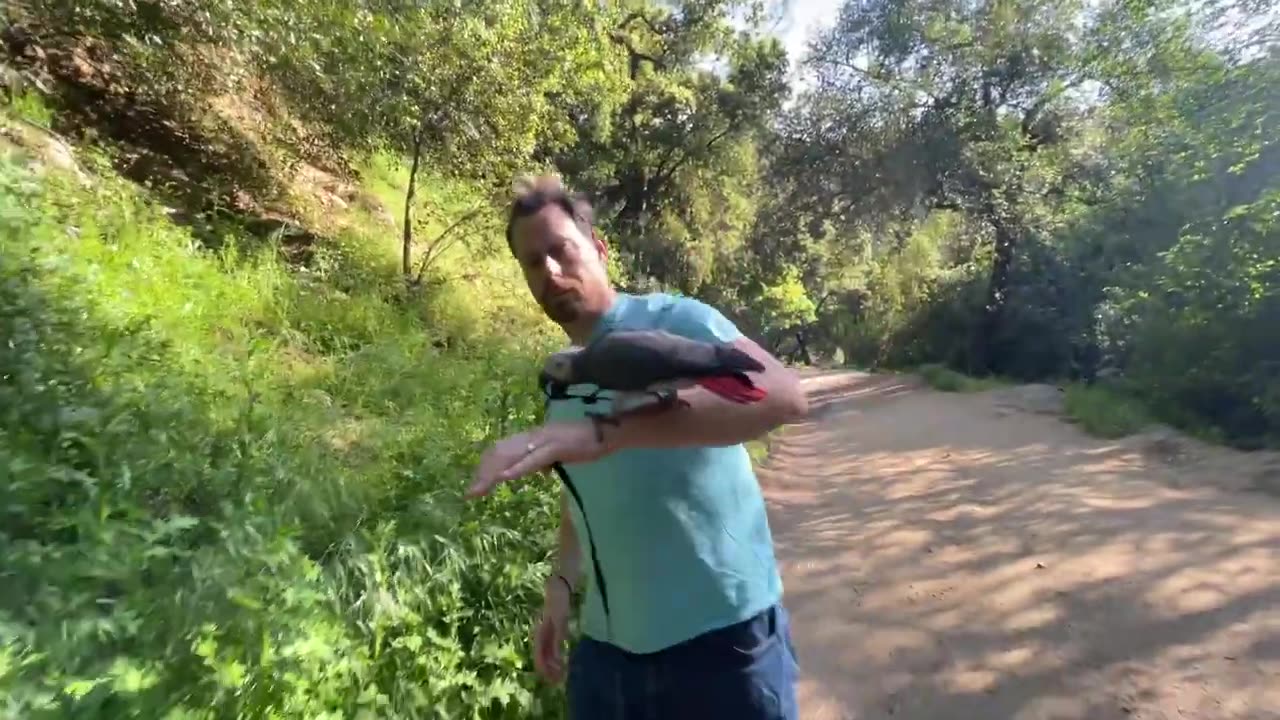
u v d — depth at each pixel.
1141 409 12.86
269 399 5.48
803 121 33.62
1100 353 22.59
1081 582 6.10
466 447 5.36
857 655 5.26
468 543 4.31
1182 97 14.12
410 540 4.05
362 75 8.93
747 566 2.31
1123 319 16.72
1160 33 16.20
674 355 1.89
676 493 2.22
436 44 9.30
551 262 2.31
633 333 1.93
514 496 4.93
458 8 9.38
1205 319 12.00
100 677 2.42
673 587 2.24
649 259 31.14
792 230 39.47
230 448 4.41
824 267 52.66
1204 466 9.41
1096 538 6.98
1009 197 29.44
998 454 10.98
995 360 29.89
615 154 28.61
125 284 6.05
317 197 10.86
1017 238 29.28
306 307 7.71
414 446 5.30
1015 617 5.64
